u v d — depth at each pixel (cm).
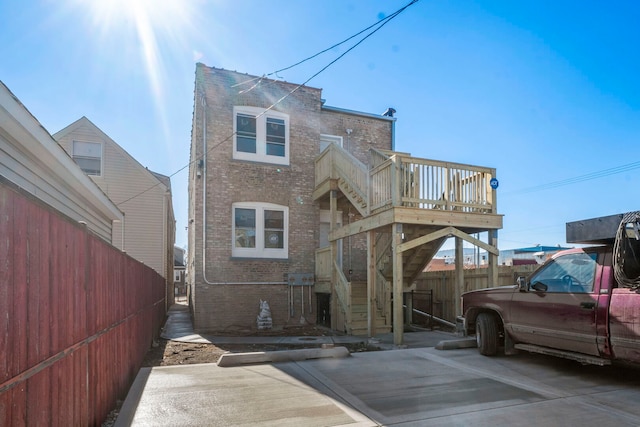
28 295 249
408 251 1105
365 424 384
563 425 381
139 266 700
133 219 1616
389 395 473
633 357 471
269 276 1280
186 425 385
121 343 526
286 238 1320
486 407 430
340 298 1142
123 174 1623
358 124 1494
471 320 754
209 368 612
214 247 1234
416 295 1405
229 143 1281
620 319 481
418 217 885
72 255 331
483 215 948
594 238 507
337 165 1200
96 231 946
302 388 503
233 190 1271
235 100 1299
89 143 1594
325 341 955
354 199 1117
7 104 424
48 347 277
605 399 457
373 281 1007
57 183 686
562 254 582
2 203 220
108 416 442
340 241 1387
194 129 1405
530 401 450
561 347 565
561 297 562
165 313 1555
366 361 652
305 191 1355
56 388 290
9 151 518
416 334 1052
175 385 520
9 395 222
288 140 1352
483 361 650
